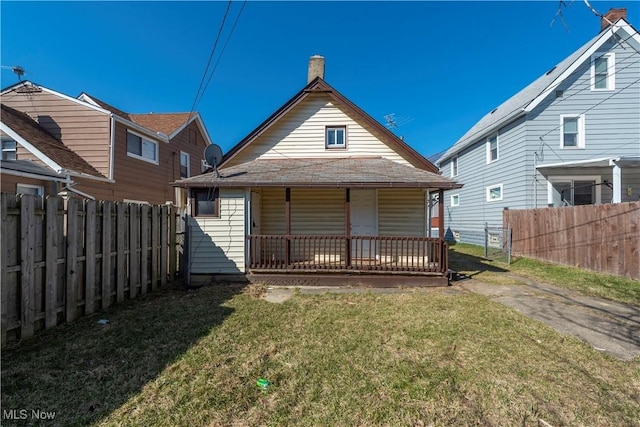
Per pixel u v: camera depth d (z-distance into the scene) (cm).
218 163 800
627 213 684
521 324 435
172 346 360
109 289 509
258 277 717
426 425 230
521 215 1084
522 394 267
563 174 1109
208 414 240
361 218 897
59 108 1130
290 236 719
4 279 342
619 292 599
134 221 575
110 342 368
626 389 276
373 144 928
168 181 1503
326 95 938
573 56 1219
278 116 923
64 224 427
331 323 443
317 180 705
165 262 690
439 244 699
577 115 1102
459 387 278
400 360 328
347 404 253
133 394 264
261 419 235
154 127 1600
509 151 1213
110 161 1127
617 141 1086
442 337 389
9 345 349
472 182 1525
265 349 355
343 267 704
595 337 392
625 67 1077
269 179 720
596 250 764
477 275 803
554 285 683
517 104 1299
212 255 732
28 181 874
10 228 350
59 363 315
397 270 698
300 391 271
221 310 503
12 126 960
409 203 884
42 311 392
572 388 277
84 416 236
